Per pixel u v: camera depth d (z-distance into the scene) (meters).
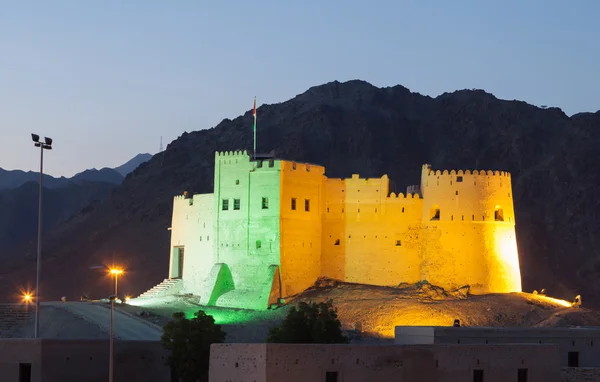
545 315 120.94
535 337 87.06
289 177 130.50
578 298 128.25
